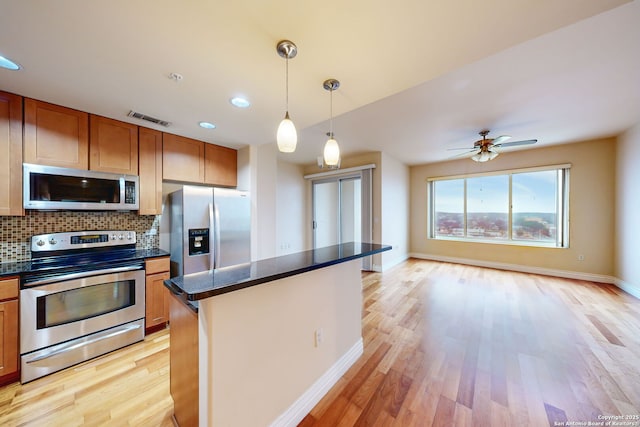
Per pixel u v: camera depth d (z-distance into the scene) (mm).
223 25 1223
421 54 1460
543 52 1827
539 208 4664
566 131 3625
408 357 2068
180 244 2625
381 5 1106
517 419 1436
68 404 1558
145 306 2367
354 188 5473
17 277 1727
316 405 1571
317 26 1234
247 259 3131
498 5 1103
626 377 1774
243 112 2244
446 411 1504
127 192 2424
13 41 1310
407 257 6098
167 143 2738
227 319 1098
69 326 1929
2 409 1512
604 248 4008
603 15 1464
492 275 4531
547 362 1970
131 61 1510
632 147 3416
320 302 1667
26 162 1909
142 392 1665
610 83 2268
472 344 2258
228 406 1106
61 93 1882
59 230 2295
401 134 3729
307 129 3500
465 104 2713
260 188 3402
